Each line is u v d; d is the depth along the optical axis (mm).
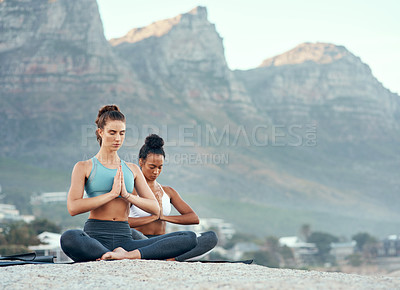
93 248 4727
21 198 173125
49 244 60125
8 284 3656
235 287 3340
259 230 199375
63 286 3570
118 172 4910
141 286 3500
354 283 3539
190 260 5609
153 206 5117
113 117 4988
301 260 135500
